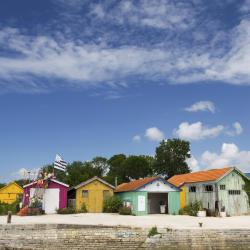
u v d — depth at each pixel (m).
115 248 25.38
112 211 44.34
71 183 76.88
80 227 25.94
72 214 41.28
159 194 46.41
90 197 45.47
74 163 89.62
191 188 47.34
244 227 28.20
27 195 43.50
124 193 45.34
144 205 42.09
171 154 83.81
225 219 37.12
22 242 24.73
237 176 43.84
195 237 26.00
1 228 24.83
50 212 43.25
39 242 24.84
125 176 89.19
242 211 42.94
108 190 46.31
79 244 25.16
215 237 26.19
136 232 25.70
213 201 42.59
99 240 25.36
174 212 42.97
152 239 25.62
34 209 39.28
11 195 56.97
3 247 24.53
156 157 85.25
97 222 30.03
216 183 42.66
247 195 43.53
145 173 88.19
